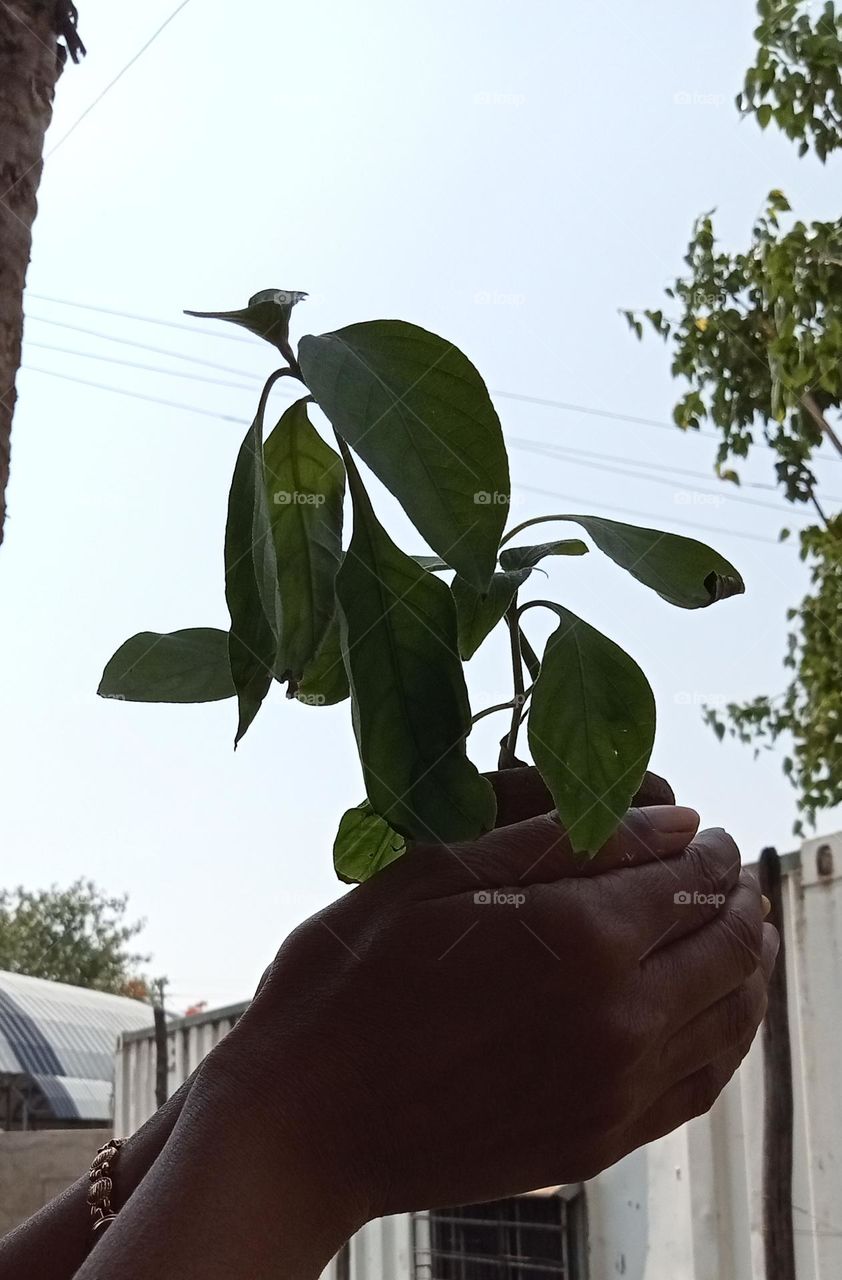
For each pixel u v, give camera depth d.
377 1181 0.45
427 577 0.51
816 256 1.75
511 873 0.48
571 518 0.58
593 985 0.45
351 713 0.52
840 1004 1.88
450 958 0.46
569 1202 2.39
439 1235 2.60
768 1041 1.78
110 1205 0.53
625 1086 0.46
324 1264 0.44
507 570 0.58
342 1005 0.46
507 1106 0.46
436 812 0.48
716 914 0.50
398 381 0.48
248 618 0.52
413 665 0.50
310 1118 0.45
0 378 0.66
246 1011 0.48
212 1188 0.43
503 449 0.47
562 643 0.54
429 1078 0.45
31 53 0.70
